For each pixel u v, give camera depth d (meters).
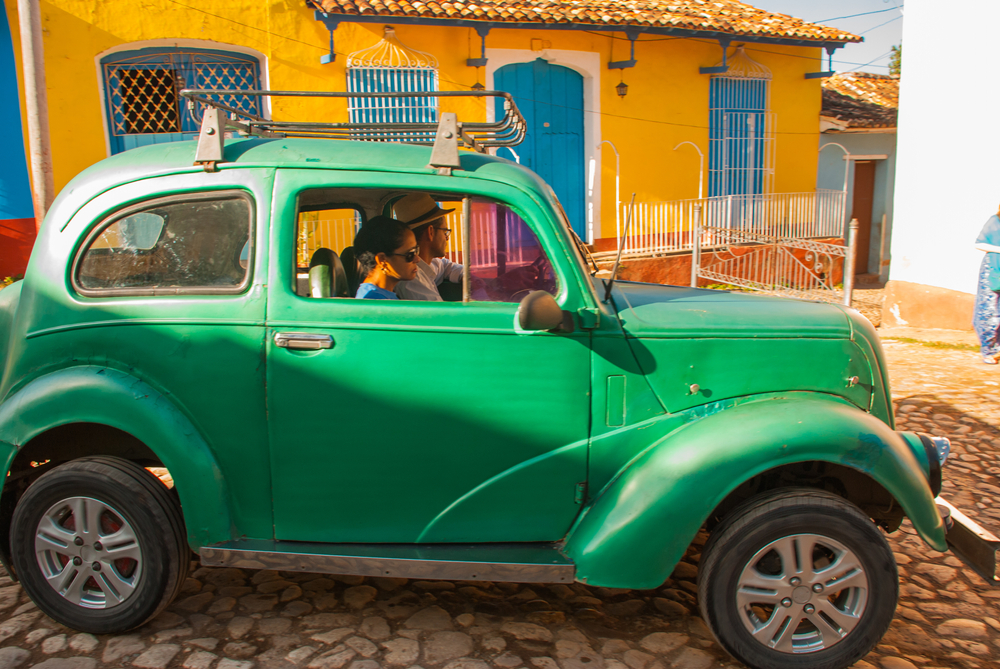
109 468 2.78
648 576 2.61
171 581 2.81
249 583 3.36
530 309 2.50
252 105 10.23
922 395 6.45
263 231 2.67
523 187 2.75
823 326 2.90
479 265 2.79
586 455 2.74
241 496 2.75
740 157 13.90
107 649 2.81
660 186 13.24
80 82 9.38
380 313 2.65
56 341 2.79
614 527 2.62
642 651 2.85
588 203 12.70
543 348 2.68
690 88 13.17
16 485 3.02
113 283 2.78
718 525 2.69
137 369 2.73
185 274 2.74
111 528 2.88
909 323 10.00
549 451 2.73
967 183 9.09
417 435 2.69
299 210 2.75
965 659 2.84
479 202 2.75
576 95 12.46
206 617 3.06
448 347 2.65
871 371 2.96
